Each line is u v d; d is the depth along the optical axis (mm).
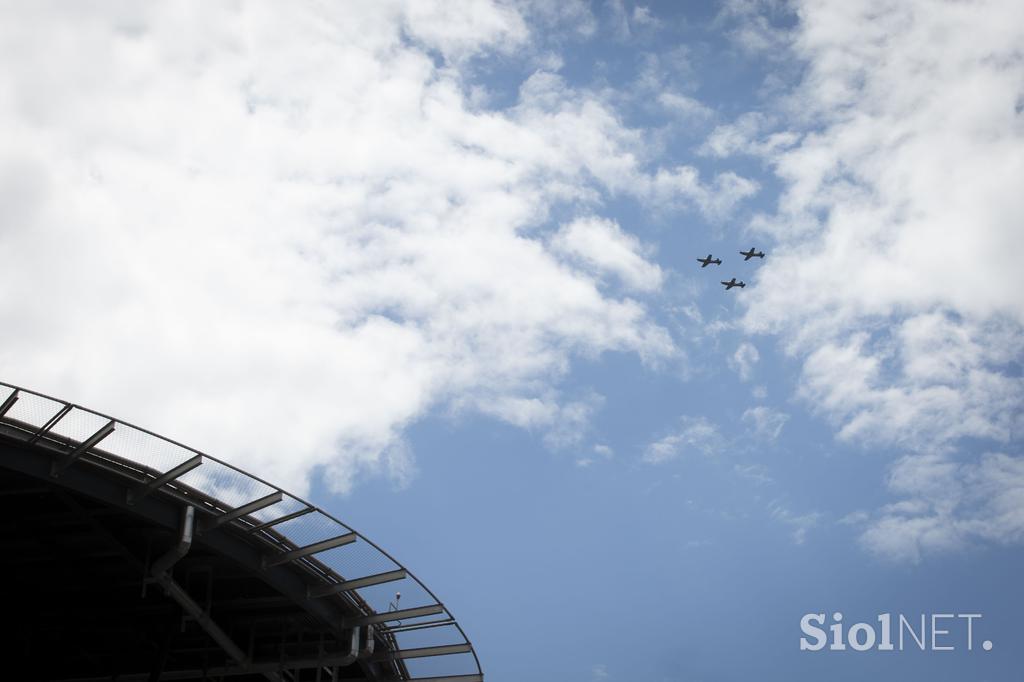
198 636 52781
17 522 45094
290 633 52656
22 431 38906
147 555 44781
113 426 38938
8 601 50250
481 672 54500
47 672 54375
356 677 56562
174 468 41062
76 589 49656
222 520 43219
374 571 47500
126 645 53500
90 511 44125
